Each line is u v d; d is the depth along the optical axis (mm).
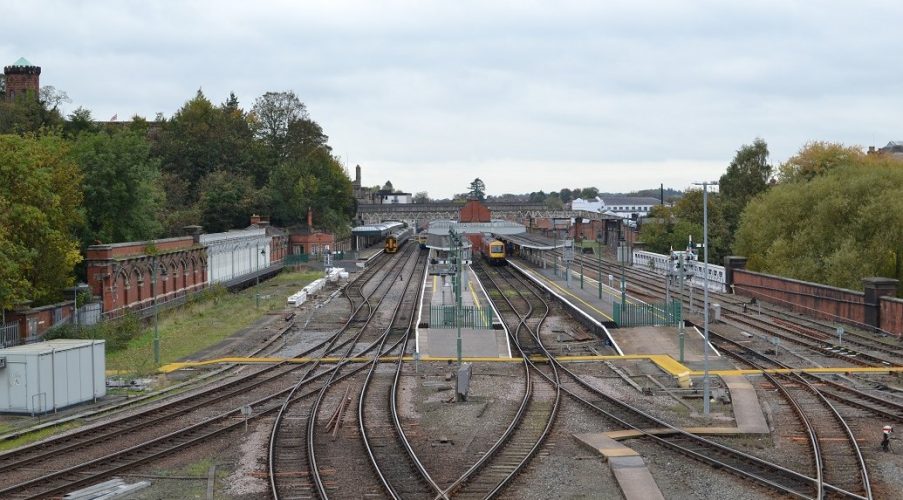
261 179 115875
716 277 69938
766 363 36906
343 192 125500
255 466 21609
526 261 105062
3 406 28094
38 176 42281
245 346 43438
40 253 42656
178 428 25922
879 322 45625
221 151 112812
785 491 18812
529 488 19547
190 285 66188
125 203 61188
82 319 45531
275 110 134625
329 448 23266
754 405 28141
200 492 19656
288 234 107375
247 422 26094
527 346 42719
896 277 56438
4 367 27922
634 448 23062
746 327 47938
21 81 101438
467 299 61312
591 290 66875
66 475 20750
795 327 47719
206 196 98562
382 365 37406
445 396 30484
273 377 34281
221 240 74812
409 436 24625
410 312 56781
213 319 53844
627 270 90125
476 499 18609
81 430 25172
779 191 64438
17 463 21672
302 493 19250
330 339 45375
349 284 77562
